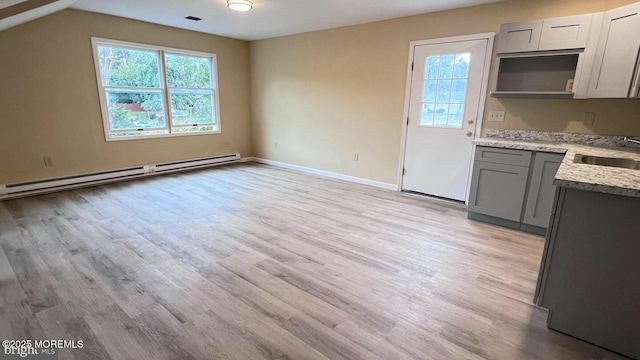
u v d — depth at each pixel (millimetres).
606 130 3033
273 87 5949
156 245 2707
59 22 3979
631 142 2895
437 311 1908
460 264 2475
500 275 2322
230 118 6137
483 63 3607
